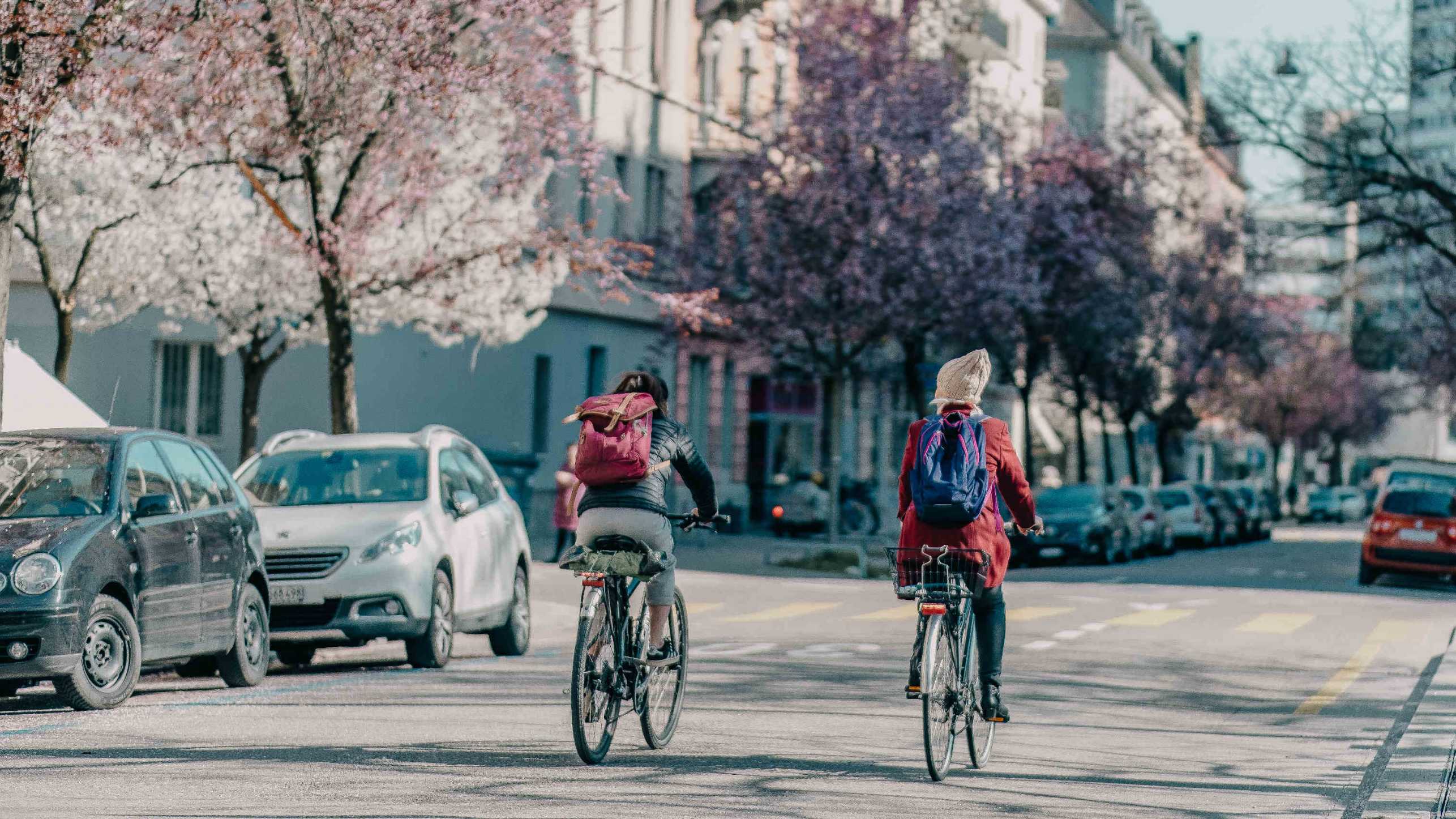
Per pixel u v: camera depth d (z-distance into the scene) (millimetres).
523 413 66312
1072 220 81375
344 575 25516
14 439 22000
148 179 47156
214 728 18750
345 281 38000
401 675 25359
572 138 65062
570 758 16750
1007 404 123062
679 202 74188
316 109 35594
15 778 15219
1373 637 34562
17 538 20156
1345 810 15047
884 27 67312
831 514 63312
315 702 21406
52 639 19641
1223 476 198875
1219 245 104312
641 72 72250
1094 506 69812
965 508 15344
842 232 63312
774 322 63312
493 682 24234
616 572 16031
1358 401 189500
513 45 38125
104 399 58438
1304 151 60875
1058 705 22562
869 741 18469
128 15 27953
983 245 66438
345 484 27531
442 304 44906
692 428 79250
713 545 67875
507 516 29766
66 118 31562
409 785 14977
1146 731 20266
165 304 51219
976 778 16203
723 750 17500
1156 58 170500
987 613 16375
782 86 76438
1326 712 22562
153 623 21312
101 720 19422
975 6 97312
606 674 16250
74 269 48812
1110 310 92062
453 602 27125
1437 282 97312
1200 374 110188
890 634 34188
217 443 59312
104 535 20625
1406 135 62188
